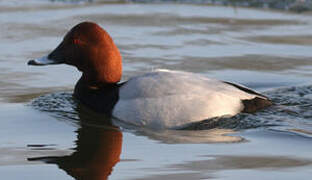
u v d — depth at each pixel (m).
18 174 7.63
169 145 8.80
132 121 9.82
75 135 9.29
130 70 12.72
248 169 7.78
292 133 9.19
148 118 9.71
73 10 18.11
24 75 12.50
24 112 10.39
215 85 9.96
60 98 11.14
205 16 17.64
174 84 9.86
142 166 7.93
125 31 15.93
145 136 9.27
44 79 12.31
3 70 12.70
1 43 14.53
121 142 8.98
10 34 15.34
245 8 18.66
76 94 10.93
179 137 9.20
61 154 8.41
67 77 12.55
